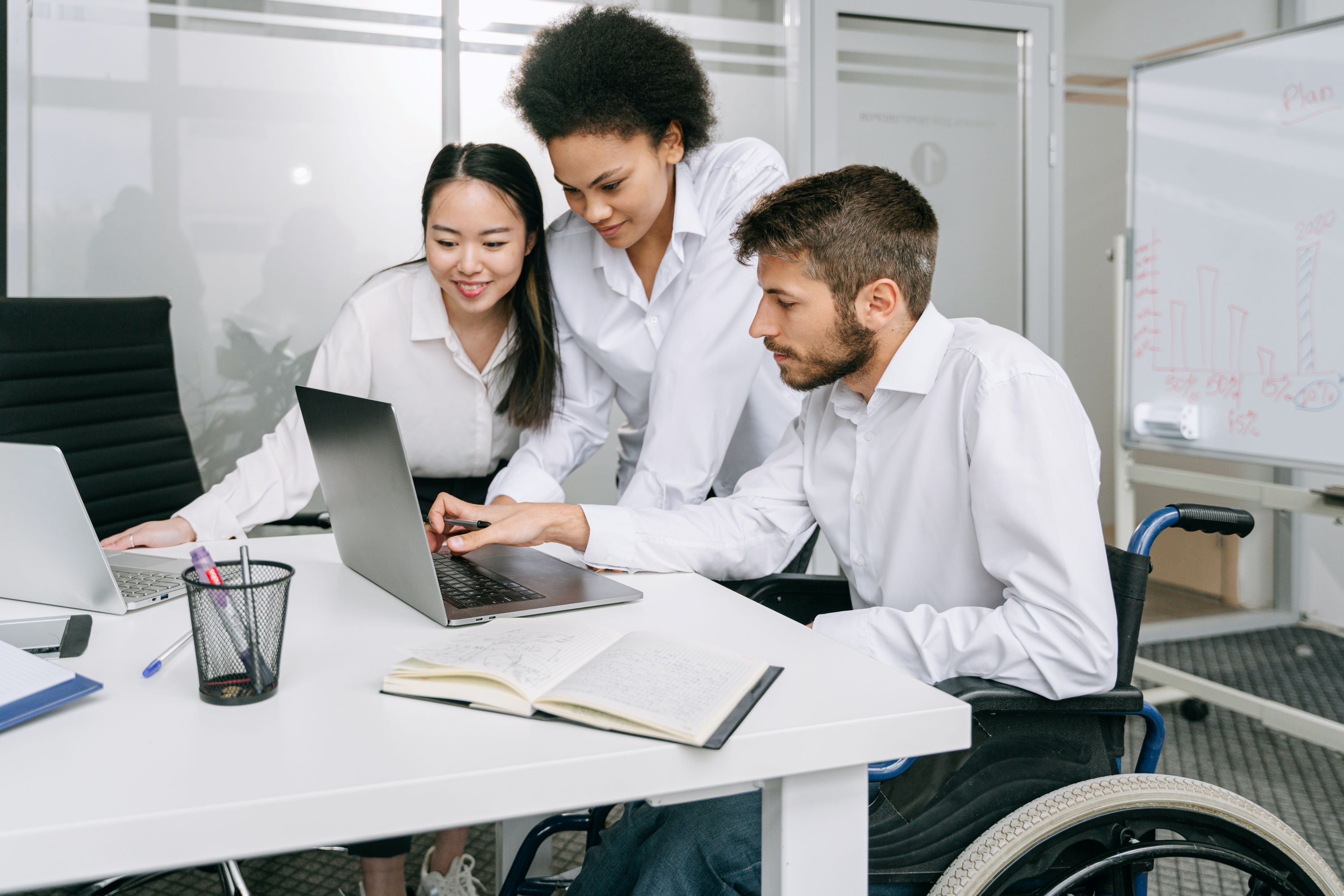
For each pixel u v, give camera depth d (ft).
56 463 3.35
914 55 10.80
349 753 2.33
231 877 4.19
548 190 9.59
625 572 4.27
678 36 5.08
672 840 3.43
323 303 9.02
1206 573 13.05
